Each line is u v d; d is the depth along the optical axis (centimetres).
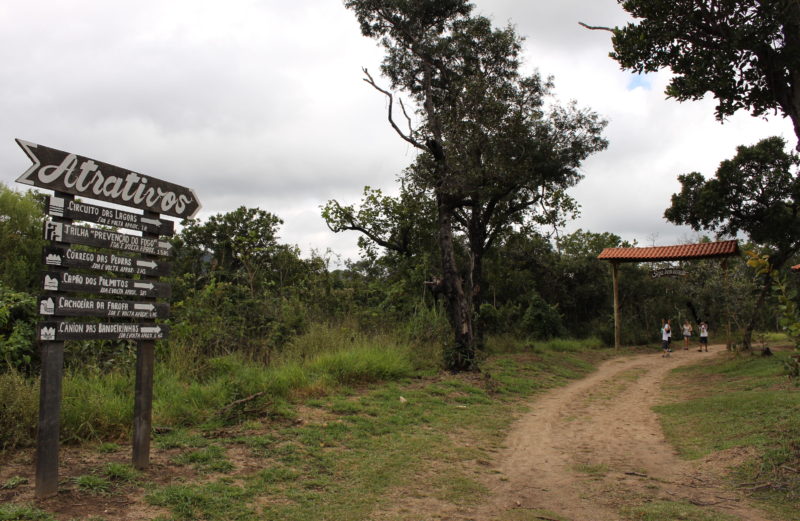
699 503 551
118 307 529
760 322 2612
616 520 515
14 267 1374
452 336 1594
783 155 1862
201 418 755
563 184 2000
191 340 1070
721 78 697
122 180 543
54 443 465
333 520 494
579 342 2933
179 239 2538
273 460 638
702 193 1917
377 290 2014
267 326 1285
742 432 796
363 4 1725
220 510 482
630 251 2597
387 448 742
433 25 1792
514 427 950
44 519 417
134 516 445
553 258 3691
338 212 2350
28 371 843
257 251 1644
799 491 555
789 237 1861
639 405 1197
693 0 690
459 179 1547
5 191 1681
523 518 522
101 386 752
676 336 3500
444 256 1559
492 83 1748
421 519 512
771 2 631
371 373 1190
